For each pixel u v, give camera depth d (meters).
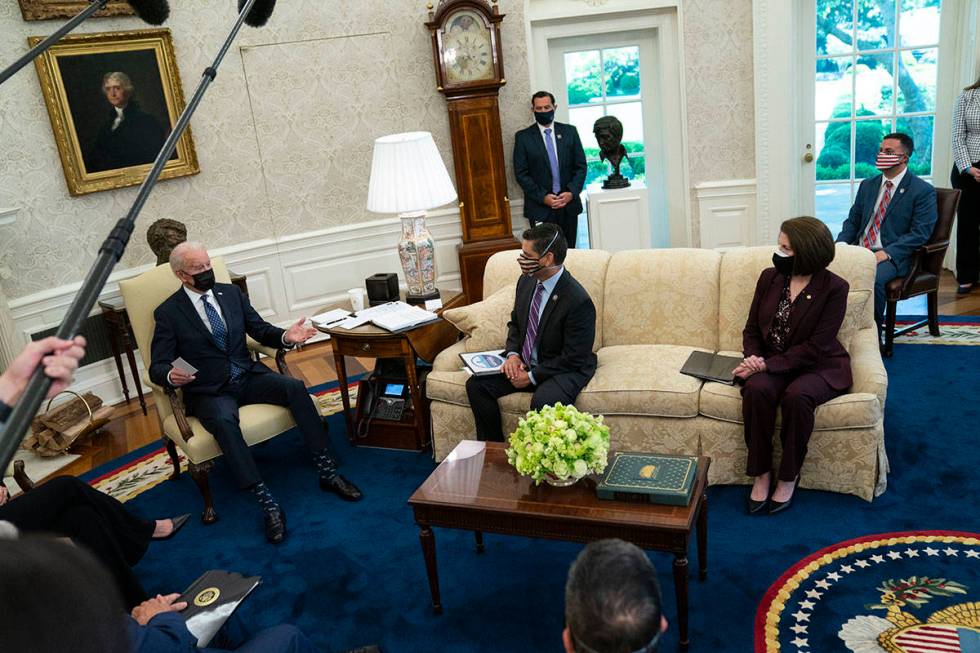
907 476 3.24
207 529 3.48
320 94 5.61
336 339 3.93
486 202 5.71
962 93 5.10
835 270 3.45
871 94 5.67
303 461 4.03
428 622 2.70
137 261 5.13
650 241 6.15
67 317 0.94
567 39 6.11
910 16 5.44
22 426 0.78
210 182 5.38
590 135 6.40
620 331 3.86
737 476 3.33
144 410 4.86
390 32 5.65
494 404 3.54
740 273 3.63
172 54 5.06
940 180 5.68
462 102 5.52
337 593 2.91
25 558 0.59
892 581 2.64
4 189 4.55
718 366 3.42
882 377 3.11
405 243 4.16
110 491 3.90
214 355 3.62
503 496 2.60
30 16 4.51
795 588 2.66
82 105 4.75
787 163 5.84
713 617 2.56
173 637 1.83
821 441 3.14
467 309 3.83
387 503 3.52
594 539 2.45
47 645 0.56
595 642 1.24
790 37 5.57
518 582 2.87
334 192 5.80
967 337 4.53
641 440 3.41
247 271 5.61
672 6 5.82
